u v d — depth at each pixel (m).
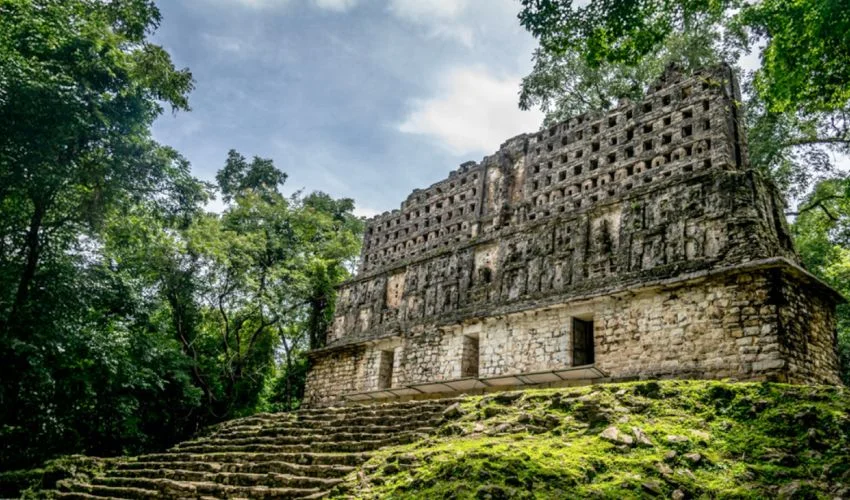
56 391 18.61
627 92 25.16
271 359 32.44
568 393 10.61
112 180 17.50
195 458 14.36
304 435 14.10
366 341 23.95
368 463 9.95
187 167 19.73
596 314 16.19
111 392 22.14
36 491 14.92
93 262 19.89
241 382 30.34
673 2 11.67
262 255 31.02
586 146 21.50
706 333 13.69
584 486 7.11
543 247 18.86
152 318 24.92
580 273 17.33
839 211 22.89
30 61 15.06
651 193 16.55
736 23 15.62
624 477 7.30
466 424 10.55
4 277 17.48
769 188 15.66
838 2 9.92
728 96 18.16
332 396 24.94
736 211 14.52
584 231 17.88
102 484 14.16
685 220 15.38
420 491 7.63
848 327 22.03
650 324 14.88
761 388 9.33
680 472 7.47
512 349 18.08
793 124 20.45
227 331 28.38
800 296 13.57
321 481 9.98
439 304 21.94
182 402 26.28
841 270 20.77
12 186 16.56
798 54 11.55
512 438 9.27
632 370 14.77
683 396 9.73
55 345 16.61
